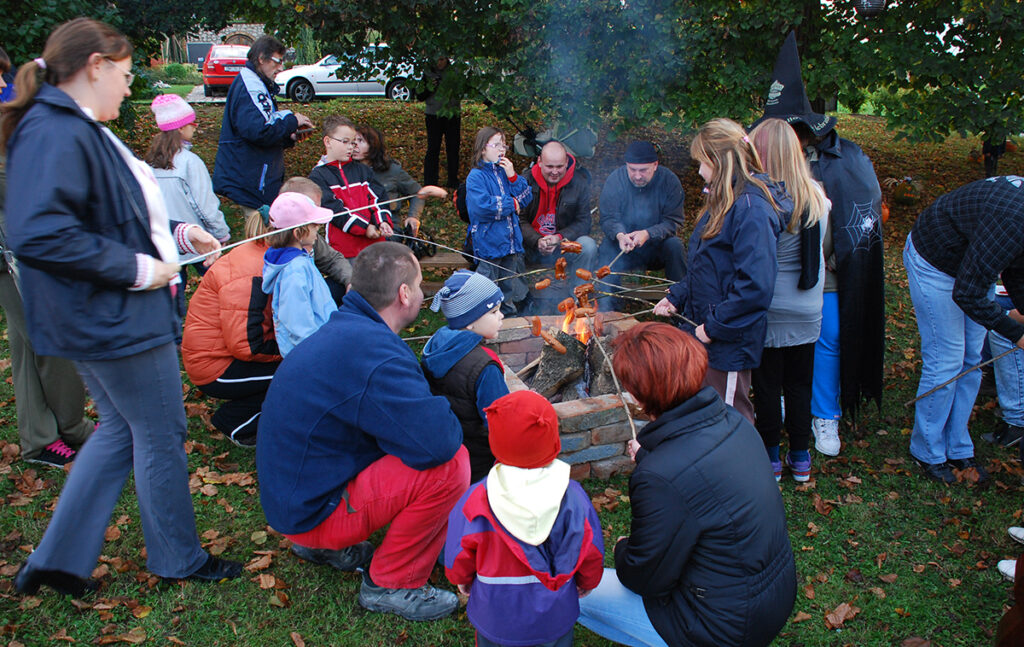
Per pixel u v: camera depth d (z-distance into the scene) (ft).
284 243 11.03
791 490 12.21
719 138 10.47
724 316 10.43
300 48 62.54
